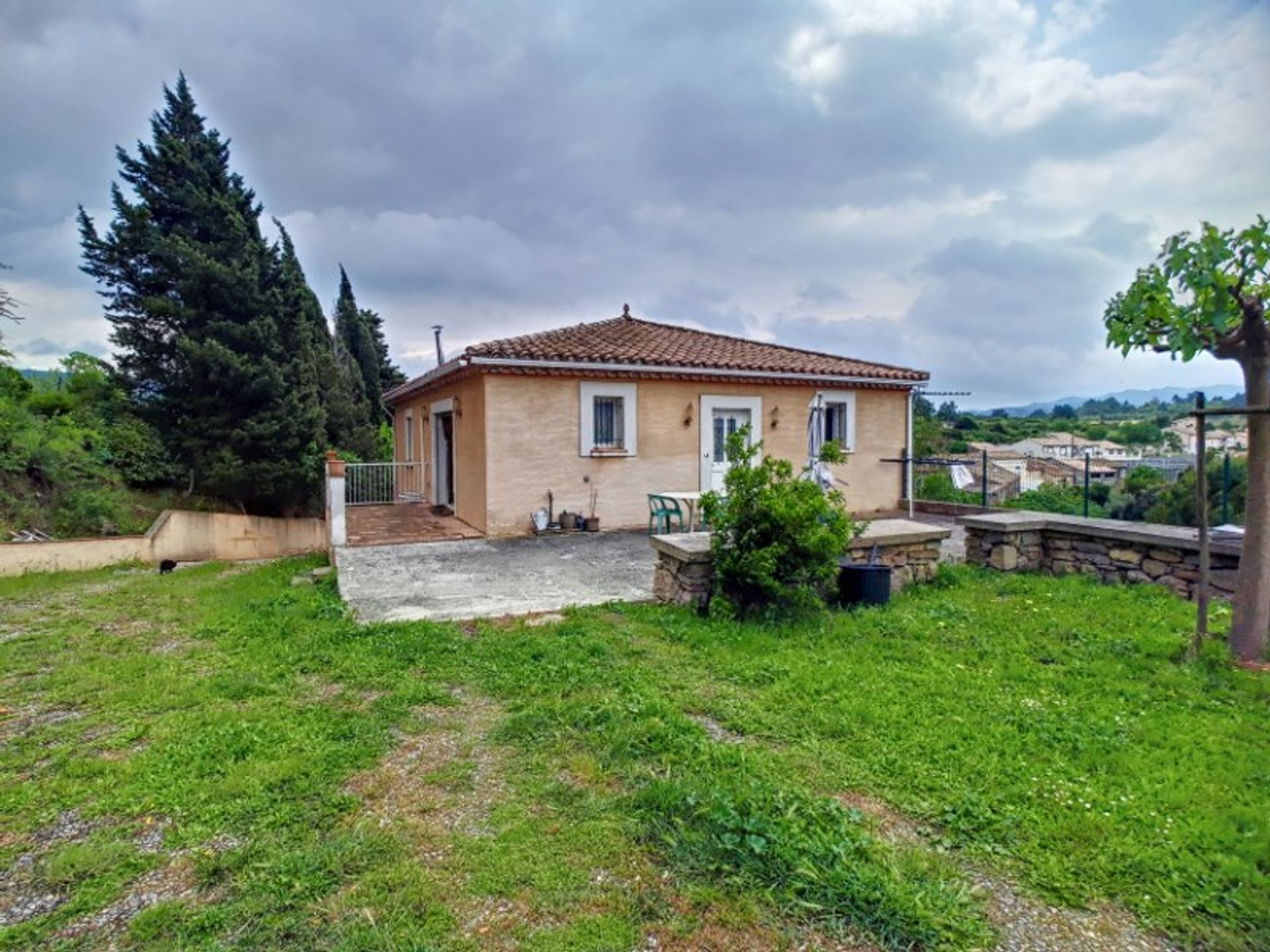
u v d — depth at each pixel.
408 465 16.22
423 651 5.19
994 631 5.54
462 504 12.71
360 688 4.51
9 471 13.62
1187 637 5.23
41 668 5.30
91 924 2.33
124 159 17.27
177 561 14.38
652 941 2.20
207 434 16.94
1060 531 7.75
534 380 11.15
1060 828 2.76
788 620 5.91
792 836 2.65
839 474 13.60
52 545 12.17
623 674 4.57
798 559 6.00
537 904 2.37
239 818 2.94
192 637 6.12
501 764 3.39
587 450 11.49
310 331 20.33
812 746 3.51
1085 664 4.74
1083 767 3.28
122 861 2.67
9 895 2.51
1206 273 4.33
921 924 2.22
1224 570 6.29
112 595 8.63
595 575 8.12
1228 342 4.79
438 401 14.44
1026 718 3.81
